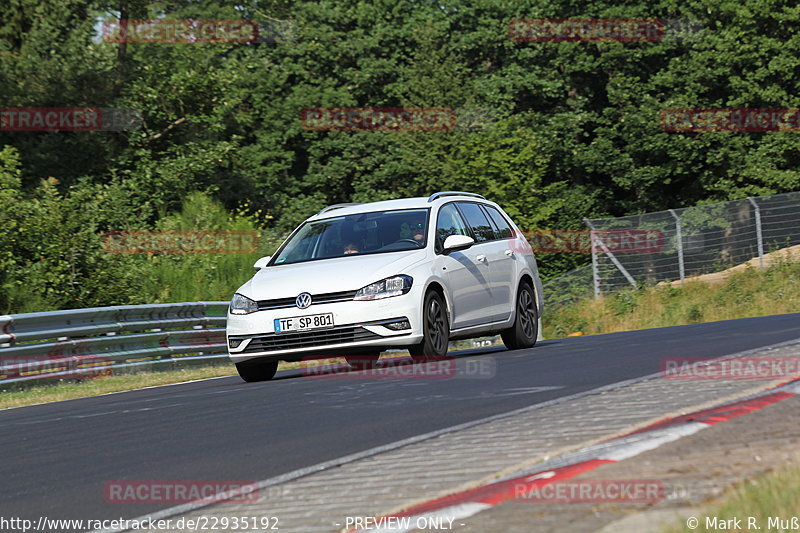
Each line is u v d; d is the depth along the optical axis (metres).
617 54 158.25
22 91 117.50
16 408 39.91
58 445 25.59
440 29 162.38
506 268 44.62
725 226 102.56
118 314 58.06
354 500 16.06
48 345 51.75
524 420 21.92
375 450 20.22
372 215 41.66
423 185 153.38
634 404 22.44
